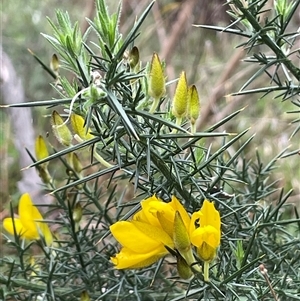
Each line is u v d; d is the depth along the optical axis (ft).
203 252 0.56
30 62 2.19
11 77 1.88
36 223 0.92
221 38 2.16
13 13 2.33
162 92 0.60
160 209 0.56
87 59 0.69
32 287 0.91
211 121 1.80
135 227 0.57
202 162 0.69
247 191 0.96
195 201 0.67
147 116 0.57
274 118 1.79
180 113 0.63
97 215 0.92
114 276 0.89
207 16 2.12
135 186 0.60
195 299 0.82
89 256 0.95
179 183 0.62
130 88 0.62
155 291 0.88
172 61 2.15
